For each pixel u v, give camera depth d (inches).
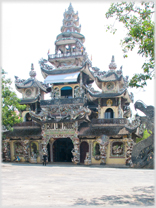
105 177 1029.2
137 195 635.5
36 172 1192.2
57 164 1744.6
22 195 621.0
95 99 1968.5
